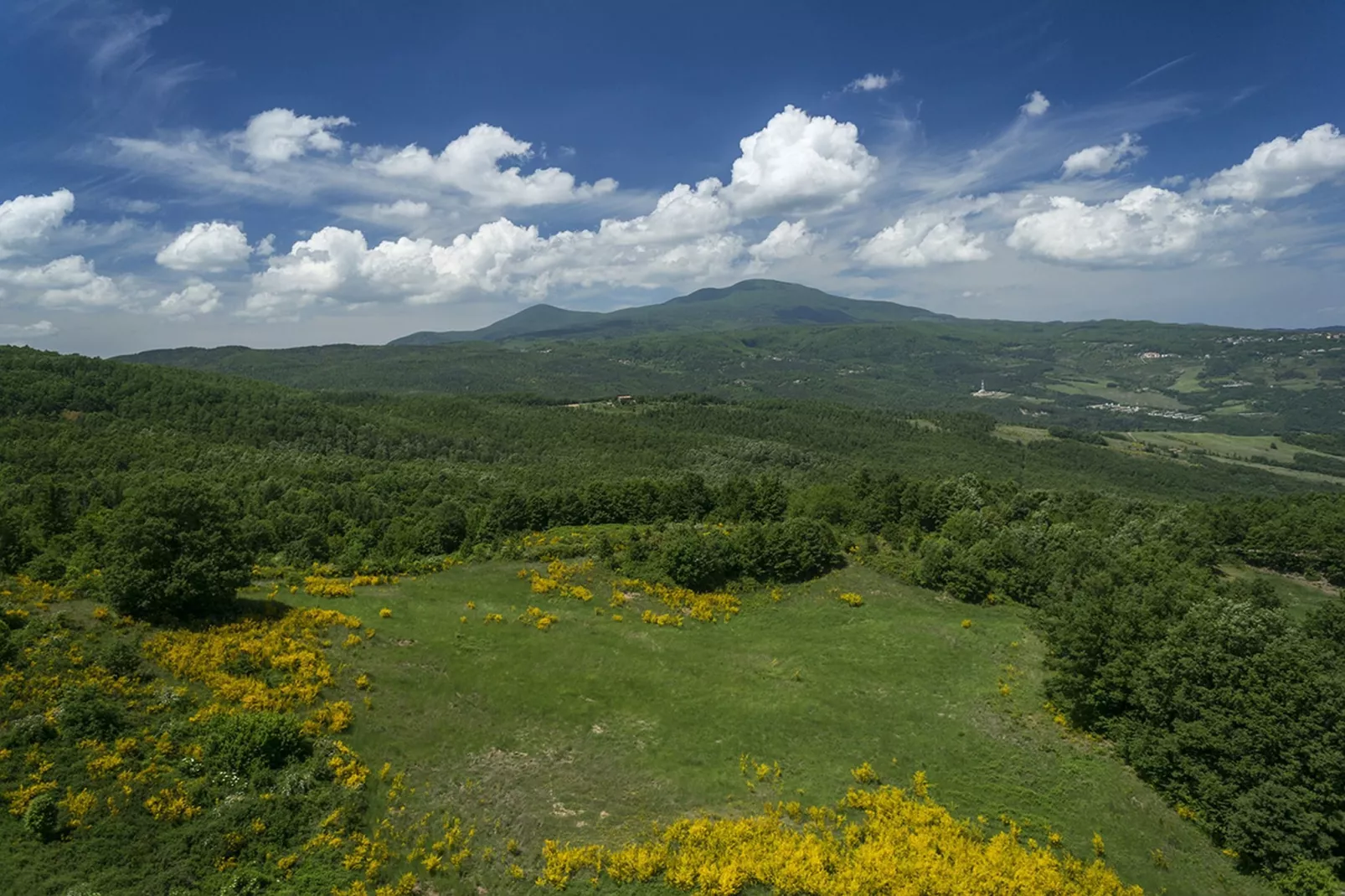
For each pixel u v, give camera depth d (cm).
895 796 2930
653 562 5688
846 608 5375
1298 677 2970
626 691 3812
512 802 2786
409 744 3098
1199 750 3044
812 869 2394
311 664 3556
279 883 2236
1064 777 3250
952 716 3756
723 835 2581
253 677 3353
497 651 4178
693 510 7438
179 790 2517
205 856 2277
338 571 5569
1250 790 2827
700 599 5356
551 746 3219
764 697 3856
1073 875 2559
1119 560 5638
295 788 2620
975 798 3031
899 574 5925
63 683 2902
